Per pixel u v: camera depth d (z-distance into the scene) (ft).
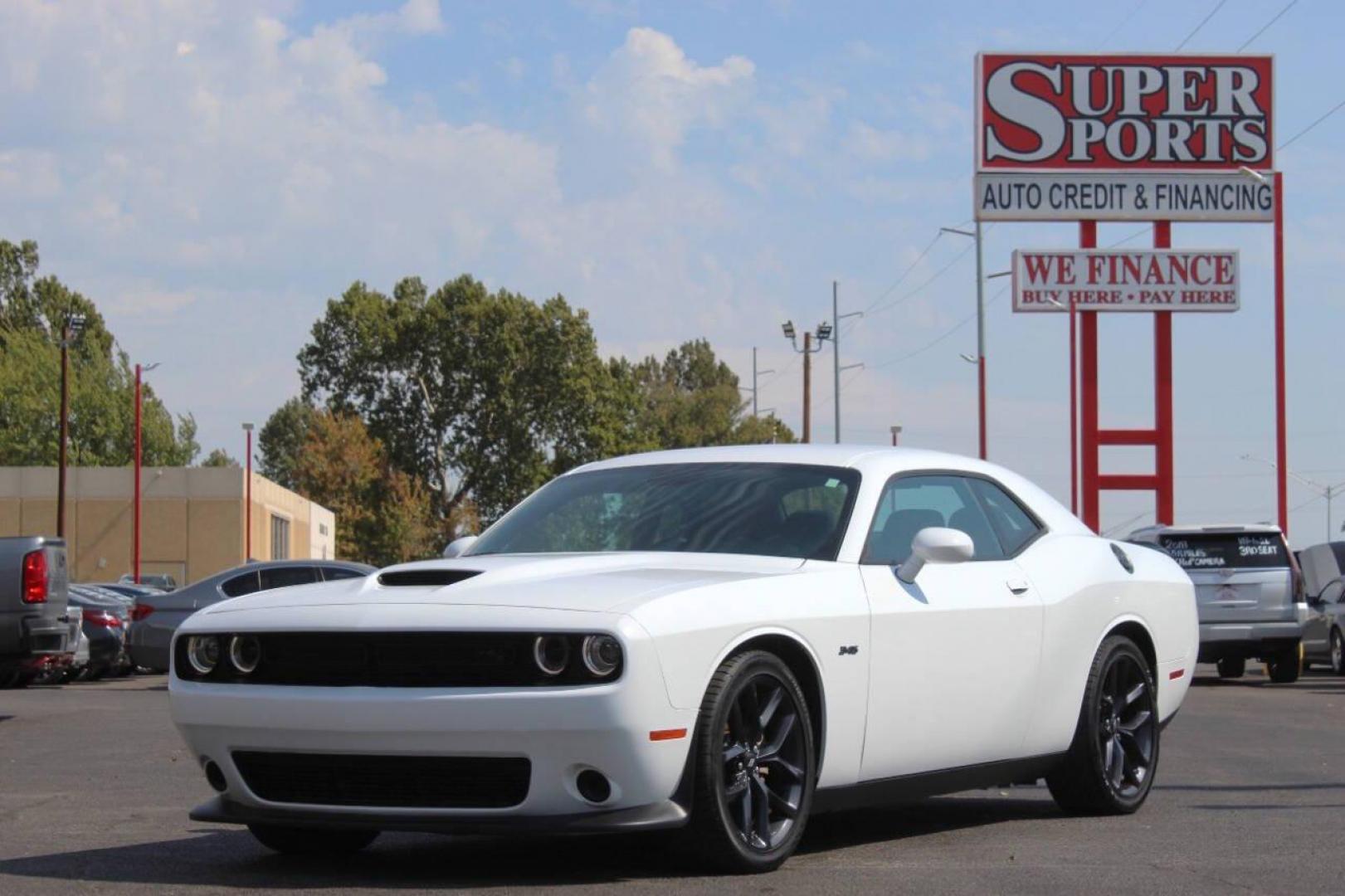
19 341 276.00
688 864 19.20
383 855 21.24
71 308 303.07
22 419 271.49
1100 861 20.70
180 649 19.67
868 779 20.98
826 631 20.07
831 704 20.15
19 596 45.55
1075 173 128.77
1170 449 129.70
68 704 57.62
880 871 19.71
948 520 23.36
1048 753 24.22
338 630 18.42
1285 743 39.22
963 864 20.33
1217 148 128.57
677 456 23.80
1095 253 130.82
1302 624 70.08
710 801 18.54
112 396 276.41
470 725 17.72
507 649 17.89
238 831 23.81
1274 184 118.93
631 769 17.81
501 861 20.43
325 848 21.29
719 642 18.63
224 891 18.44
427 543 307.58
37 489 203.82
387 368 314.55
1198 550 70.74
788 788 19.75
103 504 204.54
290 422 455.63
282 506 234.38
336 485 299.38
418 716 17.85
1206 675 81.35
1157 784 30.07
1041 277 130.62
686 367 468.75
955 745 22.25
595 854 20.86
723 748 18.70
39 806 27.35
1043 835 23.25
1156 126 128.57
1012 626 23.15
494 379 310.24
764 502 21.86
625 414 325.42
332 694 18.25
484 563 20.67
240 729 18.88
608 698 17.53
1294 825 24.41
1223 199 128.47
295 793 19.07
